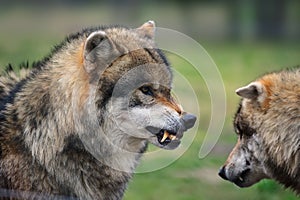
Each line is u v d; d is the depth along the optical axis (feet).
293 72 39.40
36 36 136.56
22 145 34.04
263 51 133.69
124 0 168.14
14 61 96.94
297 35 154.81
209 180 56.54
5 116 34.88
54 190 34.01
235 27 158.10
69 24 151.23
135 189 54.39
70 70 33.91
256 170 40.47
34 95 34.40
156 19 163.12
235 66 112.16
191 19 166.91
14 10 165.27
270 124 38.55
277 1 160.86
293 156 38.06
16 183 33.99
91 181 34.37
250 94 39.27
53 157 33.71
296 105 37.50
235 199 52.34
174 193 53.67
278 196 50.78
